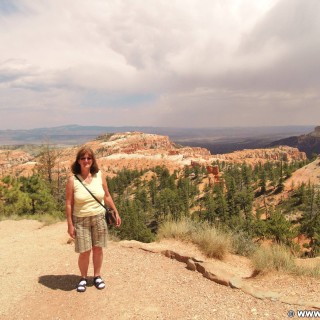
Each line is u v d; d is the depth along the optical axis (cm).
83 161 554
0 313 513
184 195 10125
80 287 562
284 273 614
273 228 3562
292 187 9519
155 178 14325
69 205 558
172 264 684
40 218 1625
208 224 923
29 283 623
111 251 787
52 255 827
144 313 481
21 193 2295
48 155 3847
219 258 769
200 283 580
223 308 486
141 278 612
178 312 480
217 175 13888
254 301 501
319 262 696
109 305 512
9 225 1448
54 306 521
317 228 4378
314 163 10544
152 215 9038
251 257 761
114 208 595
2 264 778
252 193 9881
